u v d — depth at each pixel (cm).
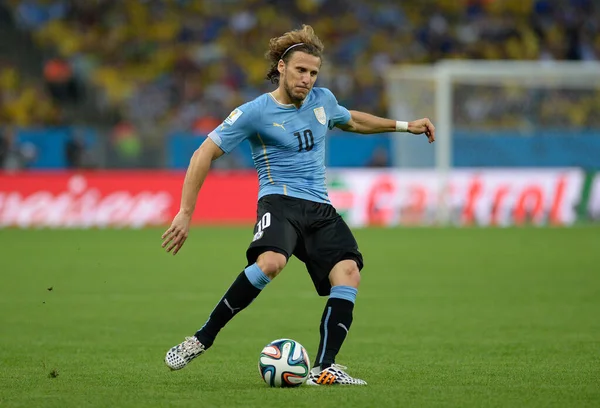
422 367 2592
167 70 11112
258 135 2270
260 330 3419
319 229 2275
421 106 8994
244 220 8919
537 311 3894
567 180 9012
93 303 4172
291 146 2272
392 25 12031
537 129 9475
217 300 4278
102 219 8550
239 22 11781
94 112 10506
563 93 9506
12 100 10400
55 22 11381
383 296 4394
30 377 2425
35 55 10988
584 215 9031
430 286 4766
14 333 3331
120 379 2388
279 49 2255
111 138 8988
